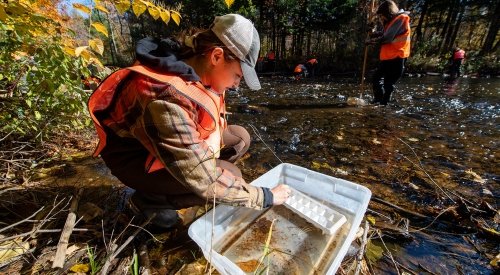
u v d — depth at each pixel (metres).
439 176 2.00
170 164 0.96
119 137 1.09
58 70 1.68
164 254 1.23
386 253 1.28
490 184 1.88
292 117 3.67
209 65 1.04
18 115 1.83
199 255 1.22
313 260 1.17
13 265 1.09
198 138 1.00
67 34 1.81
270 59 10.87
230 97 5.24
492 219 1.50
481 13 13.43
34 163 1.88
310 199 1.47
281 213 1.44
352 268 1.15
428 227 1.47
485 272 1.18
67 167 1.97
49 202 1.51
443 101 4.59
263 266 1.15
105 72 2.32
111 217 1.42
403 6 11.59
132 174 1.15
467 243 1.35
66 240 1.17
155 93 0.90
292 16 11.07
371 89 6.08
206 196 1.02
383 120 3.47
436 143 2.66
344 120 3.49
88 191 1.67
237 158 1.64
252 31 1.03
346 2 9.92
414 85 6.60
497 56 9.82
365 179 1.97
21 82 1.89
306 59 10.81
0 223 1.28
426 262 1.24
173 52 1.05
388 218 1.53
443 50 12.20
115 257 1.17
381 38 3.96
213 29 1.01
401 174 2.04
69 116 2.08
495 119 3.46
